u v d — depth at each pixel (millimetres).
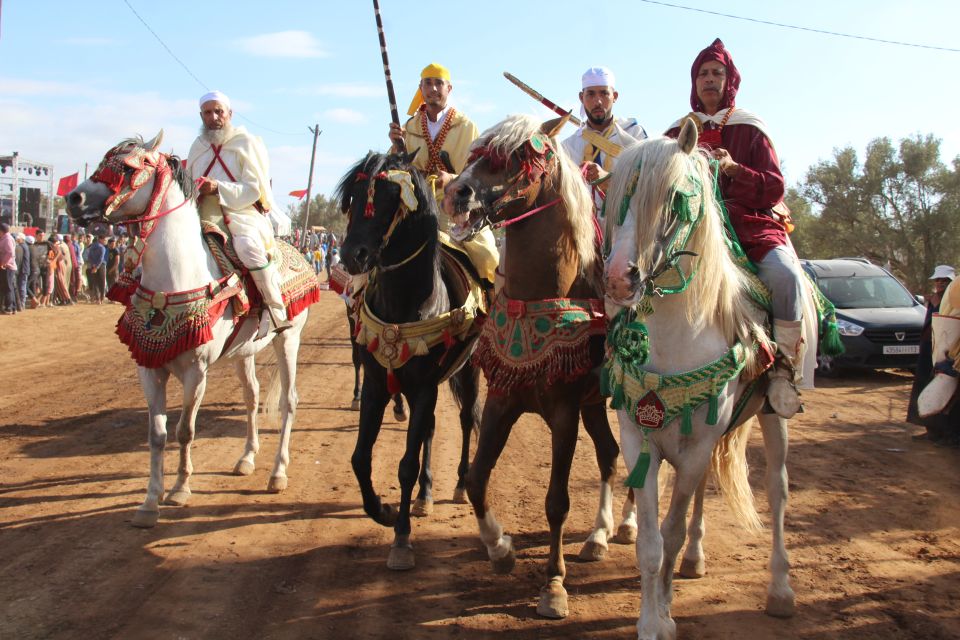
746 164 4645
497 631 4195
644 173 3535
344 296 7113
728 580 4926
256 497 6289
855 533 5785
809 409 10305
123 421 8727
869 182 37062
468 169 4305
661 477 5656
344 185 5055
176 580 4656
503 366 4391
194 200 5852
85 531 5383
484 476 4570
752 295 4223
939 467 7574
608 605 4539
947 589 4816
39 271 21703
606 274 3486
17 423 8492
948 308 6867
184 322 5500
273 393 7332
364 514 5988
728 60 4859
